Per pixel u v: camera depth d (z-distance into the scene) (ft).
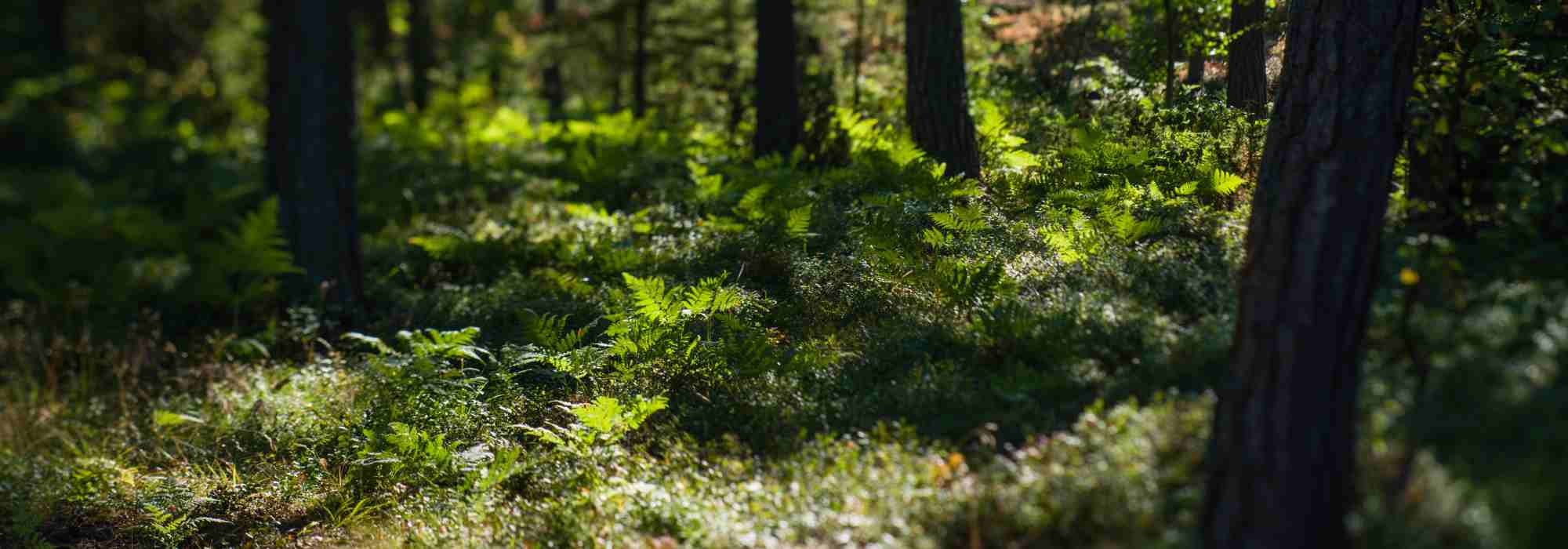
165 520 19.44
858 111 41.39
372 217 48.06
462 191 48.67
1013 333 17.88
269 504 19.95
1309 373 11.30
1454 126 15.85
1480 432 10.30
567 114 65.16
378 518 18.39
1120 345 16.62
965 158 30.42
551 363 21.62
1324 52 18.85
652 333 20.68
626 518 14.92
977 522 12.16
